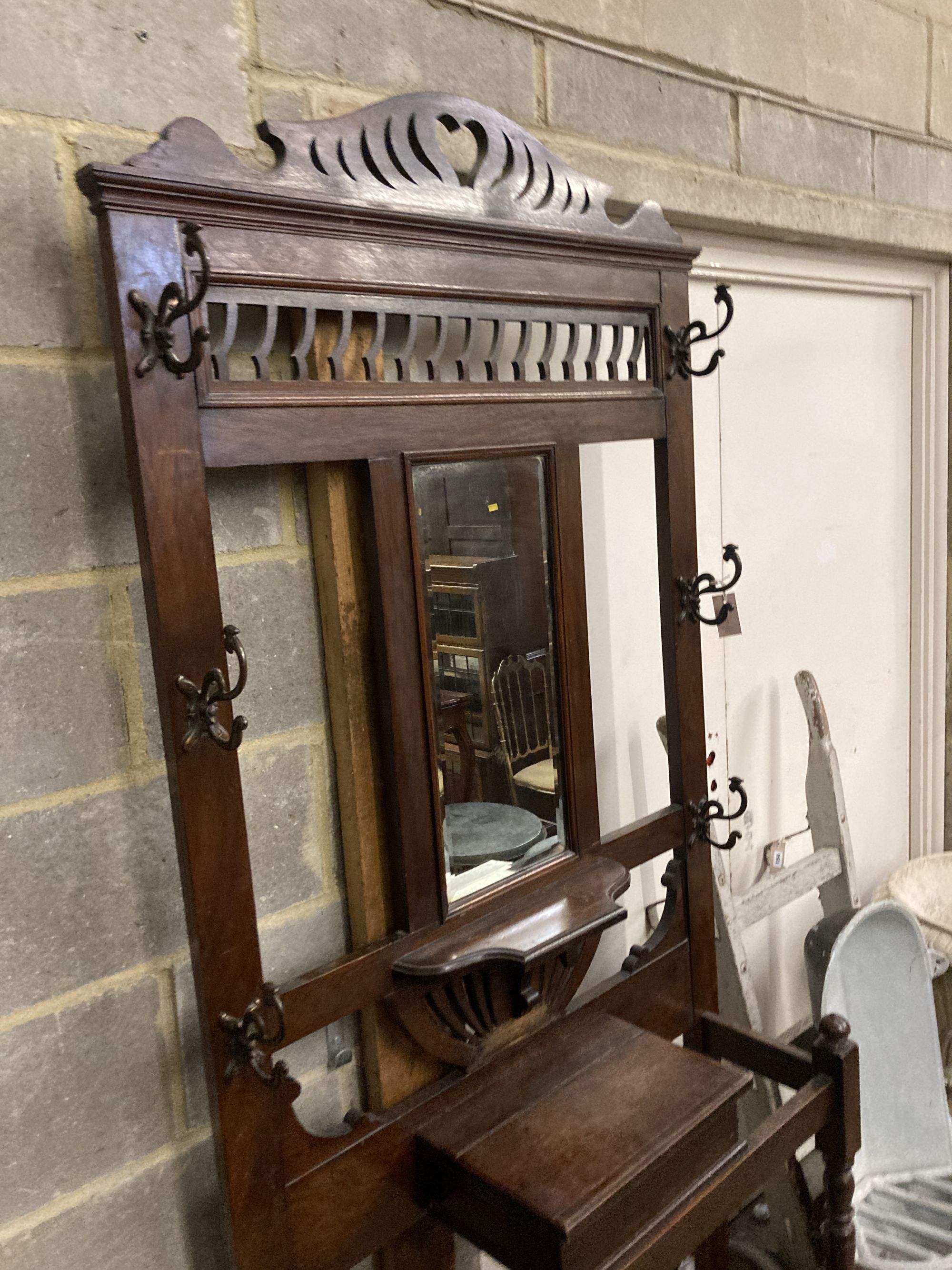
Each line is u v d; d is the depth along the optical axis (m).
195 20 0.85
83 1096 0.86
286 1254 0.85
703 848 1.20
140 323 0.70
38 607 0.80
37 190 0.77
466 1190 0.88
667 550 1.13
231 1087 0.80
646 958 1.15
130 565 0.85
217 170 0.73
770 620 1.71
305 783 0.98
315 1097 1.00
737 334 1.58
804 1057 1.10
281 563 0.94
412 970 0.90
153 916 0.89
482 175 0.92
